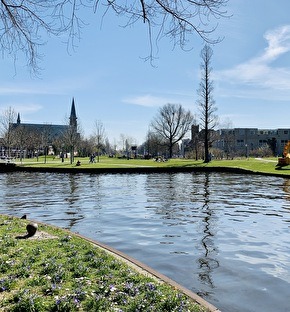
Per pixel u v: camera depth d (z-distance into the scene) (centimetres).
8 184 2805
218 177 3356
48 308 434
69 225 1249
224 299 609
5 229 938
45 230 949
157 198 1952
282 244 975
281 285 675
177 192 2223
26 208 1655
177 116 8650
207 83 5159
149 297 463
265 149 8775
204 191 2264
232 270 759
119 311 425
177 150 12781
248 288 659
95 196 2058
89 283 522
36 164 4988
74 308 434
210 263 806
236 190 2306
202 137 7738
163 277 575
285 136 11062
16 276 544
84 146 9738
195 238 1042
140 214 1456
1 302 450
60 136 10250
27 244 766
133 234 1095
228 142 9281
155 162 5650
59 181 3066
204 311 439
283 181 2862
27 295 457
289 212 1491
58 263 604
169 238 1042
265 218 1357
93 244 799
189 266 784
